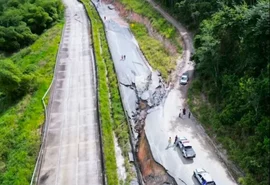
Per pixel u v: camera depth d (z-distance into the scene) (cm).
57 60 7538
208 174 3844
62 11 11306
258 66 4403
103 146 4700
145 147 4609
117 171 4350
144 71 6806
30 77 6291
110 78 6612
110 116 5491
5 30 8925
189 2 7738
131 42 8419
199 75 5988
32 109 5731
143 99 5803
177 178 4000
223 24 4831
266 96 3878
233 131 4378
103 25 9656
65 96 6156
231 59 5066
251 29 4206
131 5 10644
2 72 5925
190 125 4941
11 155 4741
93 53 7956
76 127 5275
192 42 7331
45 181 4256
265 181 3572
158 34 8388
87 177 4294
